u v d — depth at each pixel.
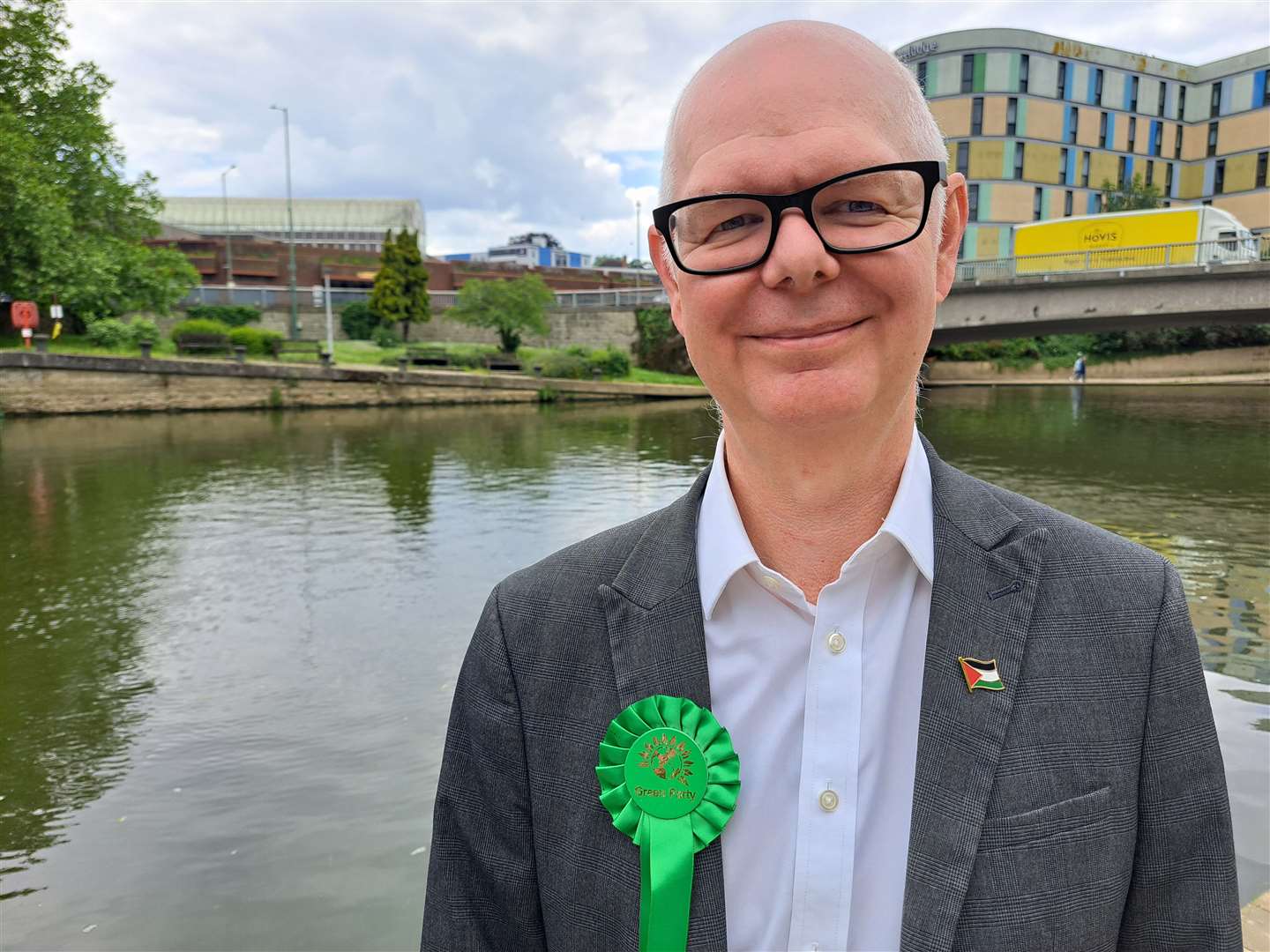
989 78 47.94
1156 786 0.87
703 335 0.91
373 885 3.36
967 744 0.85
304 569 8.14
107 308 27.55
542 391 31.30
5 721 4.84
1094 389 34.34
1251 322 25.09
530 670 1.01
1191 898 0.87
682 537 1.02
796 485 0.94
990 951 0.80
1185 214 28.70
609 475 13.80
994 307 26.36
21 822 3.83
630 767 0.93
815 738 0.90
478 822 1.03
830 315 0.85
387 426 22.14
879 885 0.87
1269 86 49.53
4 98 24.48
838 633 0.92
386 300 38.84
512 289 36.88
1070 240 31.16
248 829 3.74
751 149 0.85
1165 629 0.89
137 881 3.41
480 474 13.91
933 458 1.05
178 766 4.31
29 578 7.86
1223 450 15.73
